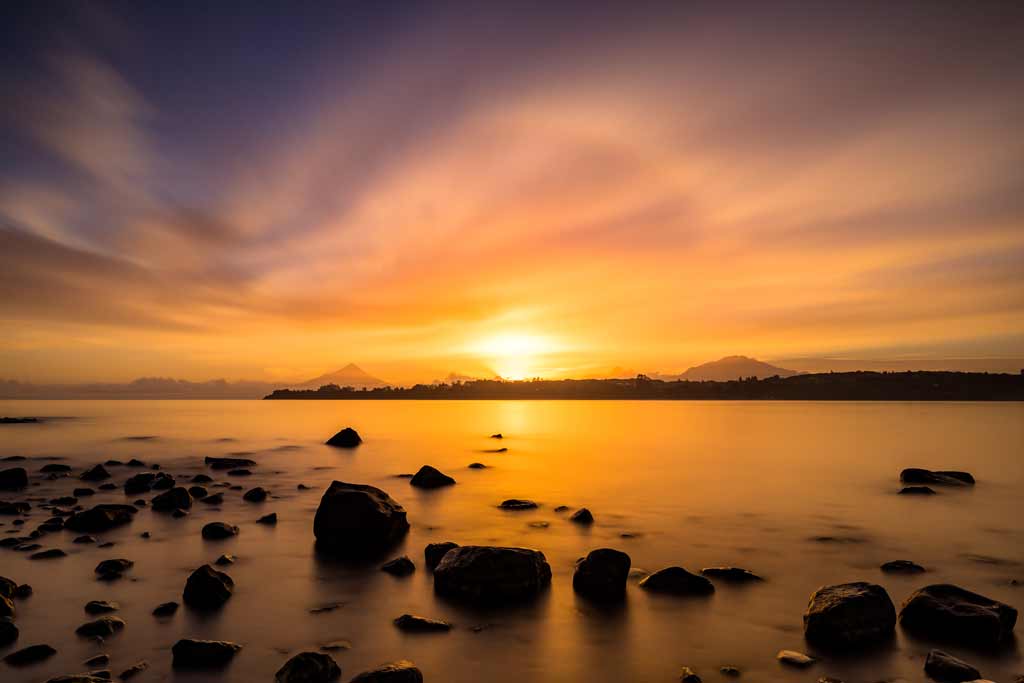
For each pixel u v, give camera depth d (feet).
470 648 27.84
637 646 28.14
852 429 205.05
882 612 29.30
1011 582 38.50
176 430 204.95
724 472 93.35
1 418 284.20
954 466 102.06
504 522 55.93
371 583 37.47
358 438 146.51
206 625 30.37
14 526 53.52
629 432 193.06
